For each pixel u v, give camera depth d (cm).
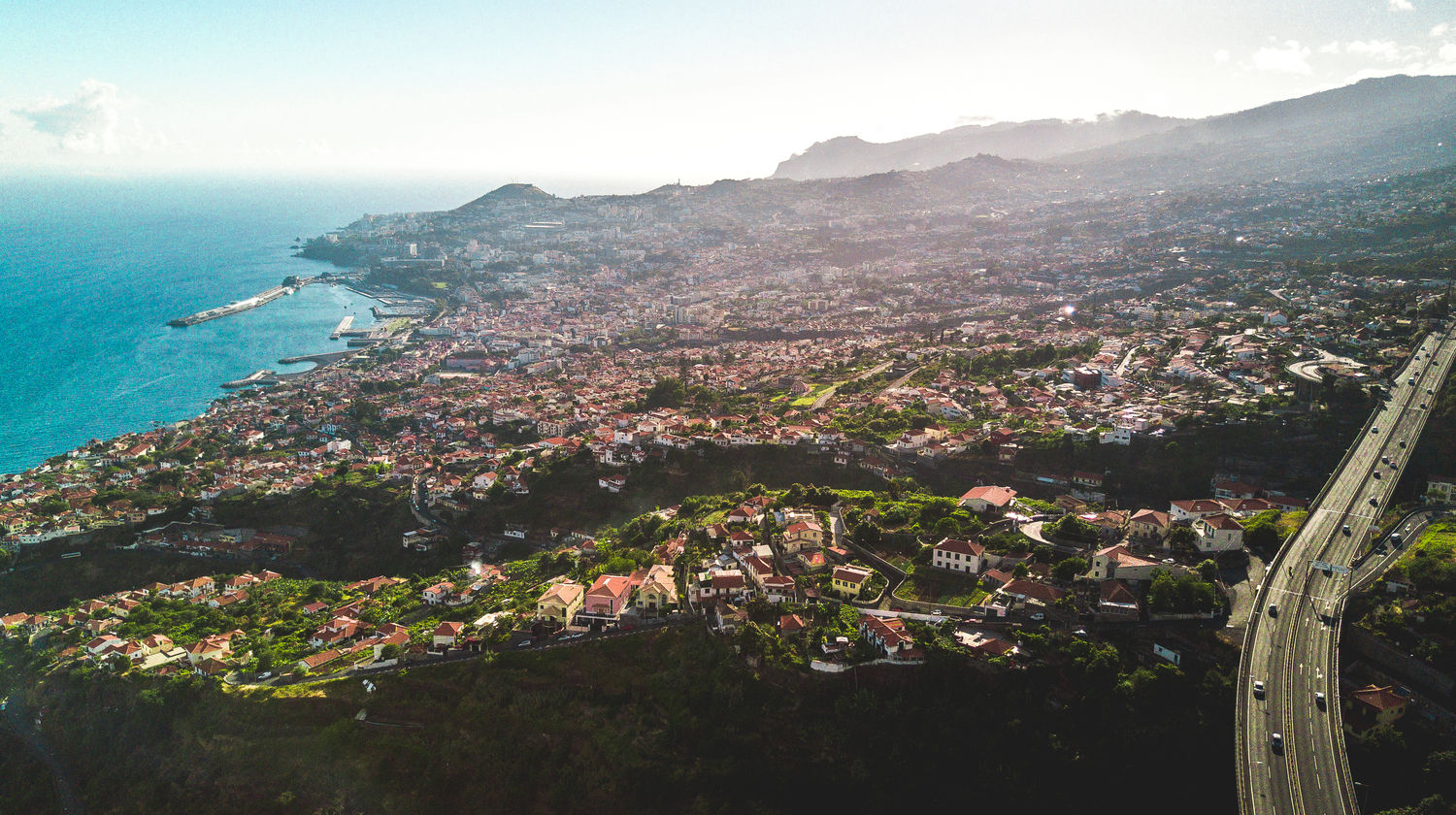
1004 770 13912
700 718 15200
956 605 17225
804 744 14675
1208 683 14062
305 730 16800
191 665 19638
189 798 16762
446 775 15675
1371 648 14750
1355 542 18088
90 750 18625
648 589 18350
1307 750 12581
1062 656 15025
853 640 15838
